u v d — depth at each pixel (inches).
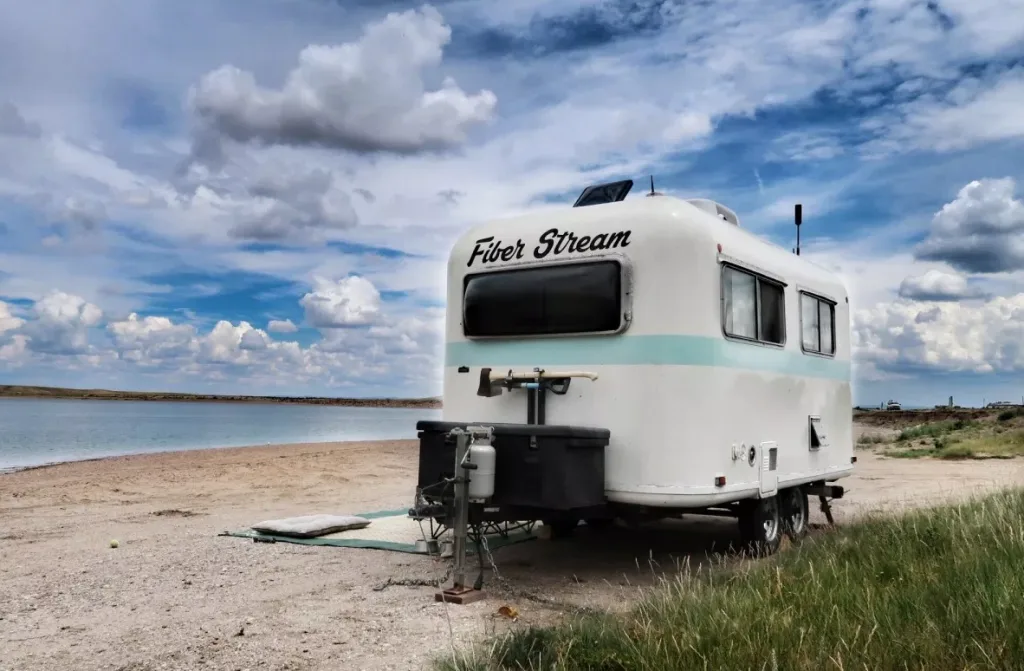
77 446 1093.1
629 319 259.9
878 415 1829.5
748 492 284.5
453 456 245.9
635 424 255.8
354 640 189.6
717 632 163.2
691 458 255.0
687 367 256.2
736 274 284.7
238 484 552.4
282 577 257.8
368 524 355.3
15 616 213.0
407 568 271.1
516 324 282.8
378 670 168.9
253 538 324.5
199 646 185.8
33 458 849.5
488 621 204.5
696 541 339.0
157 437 1386.6
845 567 214.7
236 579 255.3
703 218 270.4
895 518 296.8
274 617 209.9
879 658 148.0
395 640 189.5
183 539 327.9
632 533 358.0
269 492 508.7
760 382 298.0
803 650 152.6
